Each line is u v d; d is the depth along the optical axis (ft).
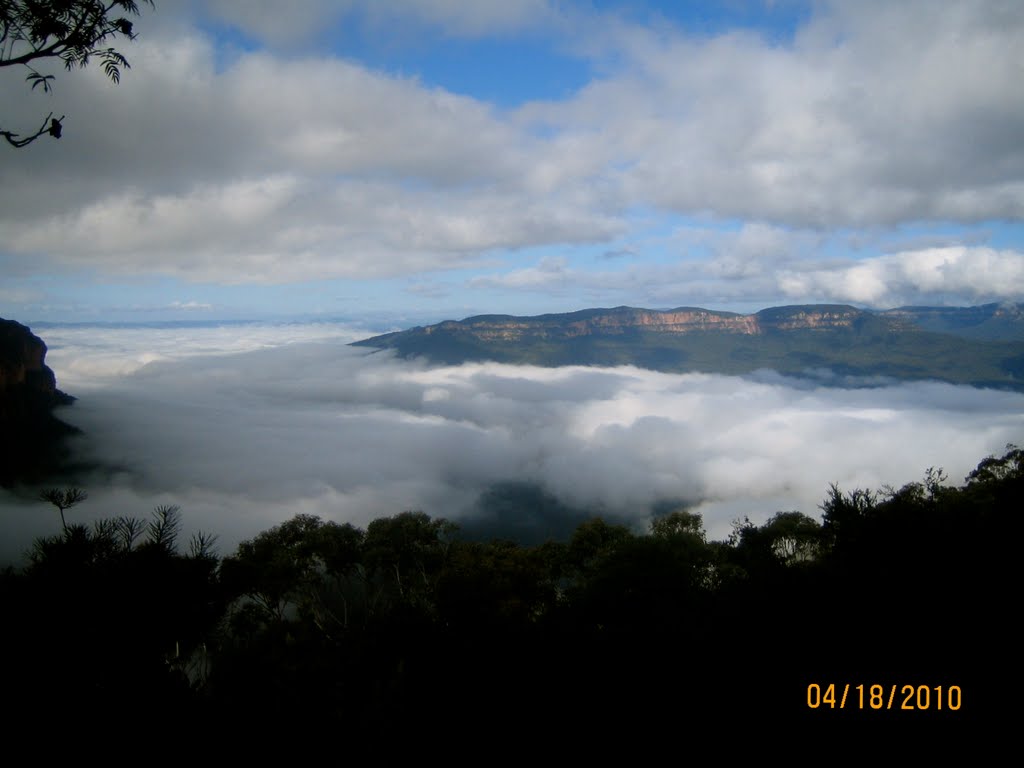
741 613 20.40
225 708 13.38
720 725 15.83
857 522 23.27
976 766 14.57
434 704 16.07
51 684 11.78
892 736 15.30
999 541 21.06
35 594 12.46
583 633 19.86
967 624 18.12
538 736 15.35
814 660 17.70
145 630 12.97
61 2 18.02
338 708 14.82
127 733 11.78
